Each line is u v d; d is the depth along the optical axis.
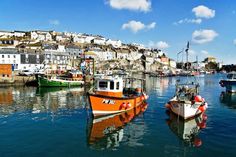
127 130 22.36
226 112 31.19
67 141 19.23
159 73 136.50
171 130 22.36
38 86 63.19
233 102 40.50
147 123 24.88
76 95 48.22
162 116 28.11
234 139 19.70
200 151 17.19
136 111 31.12
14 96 45.78
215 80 110.88
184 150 17.38
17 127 23.14
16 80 68.06
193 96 28.58
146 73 144.88
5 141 19.08
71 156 16.31
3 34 172.38
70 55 122.25
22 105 35.47
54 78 64.31
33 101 39.53
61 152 16.97
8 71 67.50
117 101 27.30
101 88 28.62
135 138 20.08
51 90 57.44
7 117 27.33
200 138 20.03
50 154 16.58
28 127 23.17
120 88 29.22
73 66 117.94
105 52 169.38
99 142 19.06
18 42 137.62
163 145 18.44
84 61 102.88
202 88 69.25
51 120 26.00
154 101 40.31
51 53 104.88
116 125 23.97
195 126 23.78
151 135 20.88
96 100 25.67
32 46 127.56
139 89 35.09
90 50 157.00
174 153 16.88
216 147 17.98
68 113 29.67
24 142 18.89
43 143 18.70
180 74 135.50
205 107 29.16
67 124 24.30
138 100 32.38
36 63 103.06
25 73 76.75
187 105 25.30
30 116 27.89
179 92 33.78
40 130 22.16
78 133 21.31
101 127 23.22
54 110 31.64
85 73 78.00
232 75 57.62
